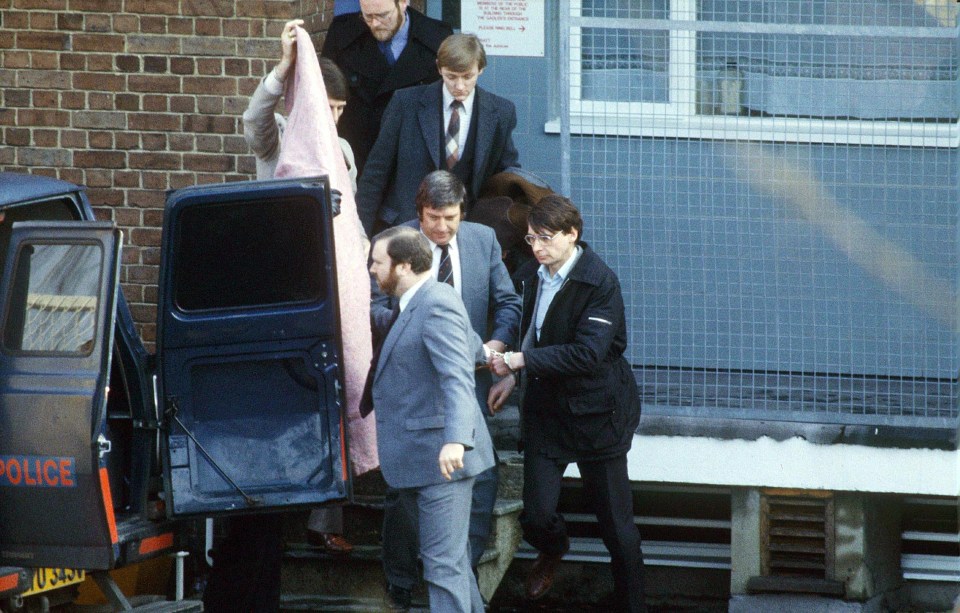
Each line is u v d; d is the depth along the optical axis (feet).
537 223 67.87
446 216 68.74
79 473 57.77
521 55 91.30
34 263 58.75
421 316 62.64
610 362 69.00
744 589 77.30
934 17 79.30
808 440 75.82
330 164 67.26
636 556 69.92
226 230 61.72
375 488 76.02
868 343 79.36
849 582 75.82
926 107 79.20
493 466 65.31
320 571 73.97
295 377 62.54
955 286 78.74
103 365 57.82
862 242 79.36
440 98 77.56
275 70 69.26
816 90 79.77
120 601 63.57
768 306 79.97
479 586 72.08
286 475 62.59
